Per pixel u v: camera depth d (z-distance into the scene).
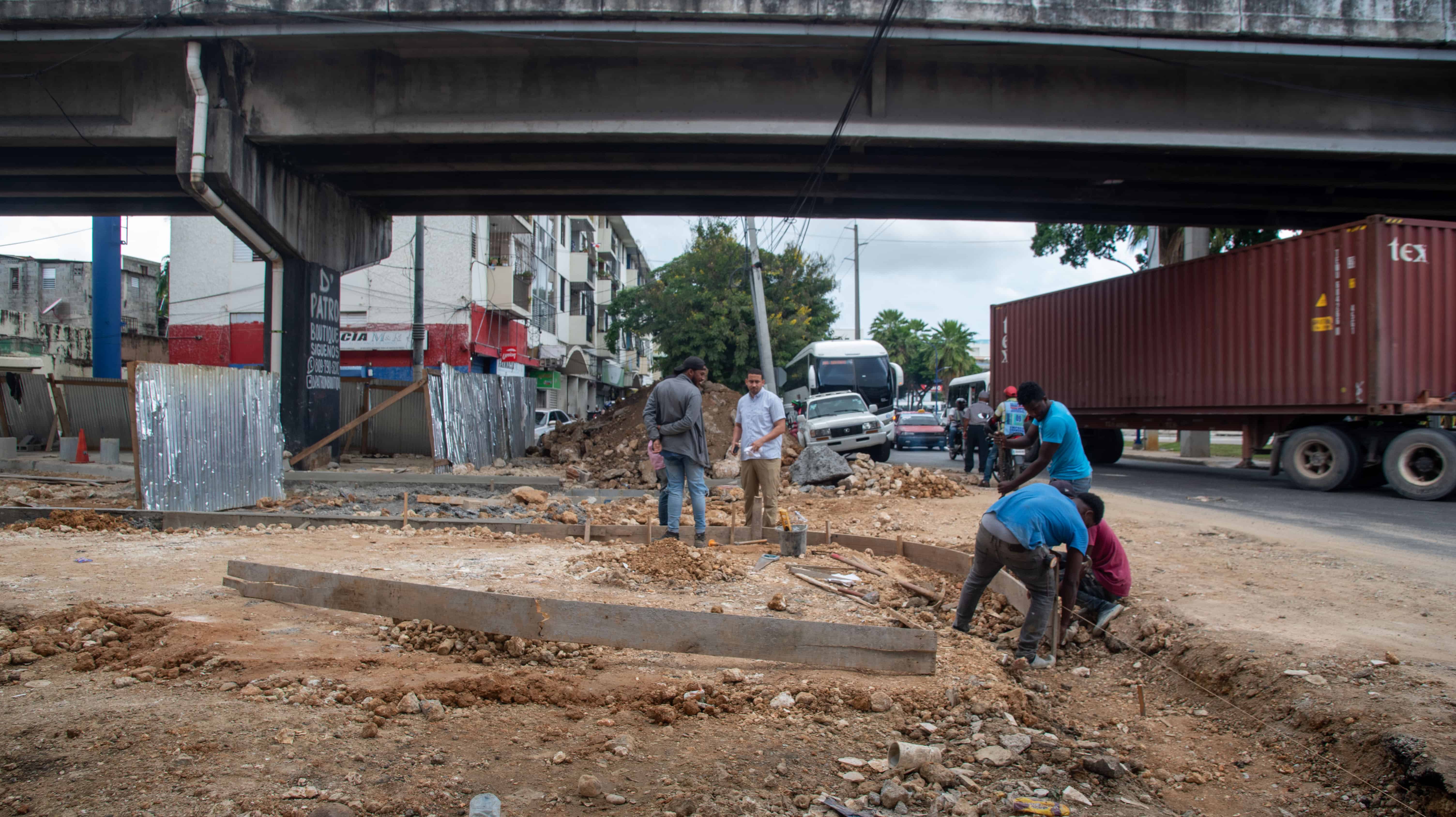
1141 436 28.69
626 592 5.59
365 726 3.29
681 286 35.81
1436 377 12.07
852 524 9.64
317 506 10.20
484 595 4.27
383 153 15.56
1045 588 4.86
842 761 3.31
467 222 28.64
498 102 14.11
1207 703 4.38
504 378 17.97
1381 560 7.04
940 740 3.62
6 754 2.98
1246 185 16.42
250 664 3.89
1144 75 13.80
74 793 2.71
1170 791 3.42
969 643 5.01
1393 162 14.60
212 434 9.58
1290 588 6.01
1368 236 11.91
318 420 16.61
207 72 14.04
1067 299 19.02
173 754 3.01
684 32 12.75
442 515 9.34
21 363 30.89
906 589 6.13
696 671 4.12
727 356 35.50
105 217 20.30
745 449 7.96
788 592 5.78
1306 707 3.90
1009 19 12.51
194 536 7.73
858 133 13.65
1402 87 13.74
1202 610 5.39
